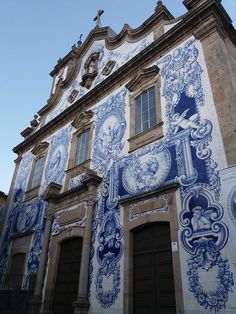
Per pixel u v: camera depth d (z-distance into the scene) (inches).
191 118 354.3
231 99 322.3
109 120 496.4
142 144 401.7
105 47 634.2
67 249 451.8
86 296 363.3
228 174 283.6
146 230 347.9
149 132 401.7
